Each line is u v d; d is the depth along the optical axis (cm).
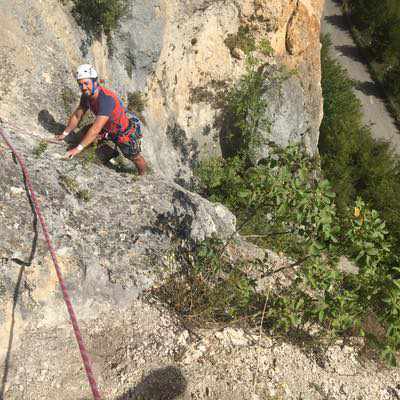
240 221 852
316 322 575
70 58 688
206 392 440
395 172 1783
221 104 1108
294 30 1214
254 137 1108
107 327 469
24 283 435
